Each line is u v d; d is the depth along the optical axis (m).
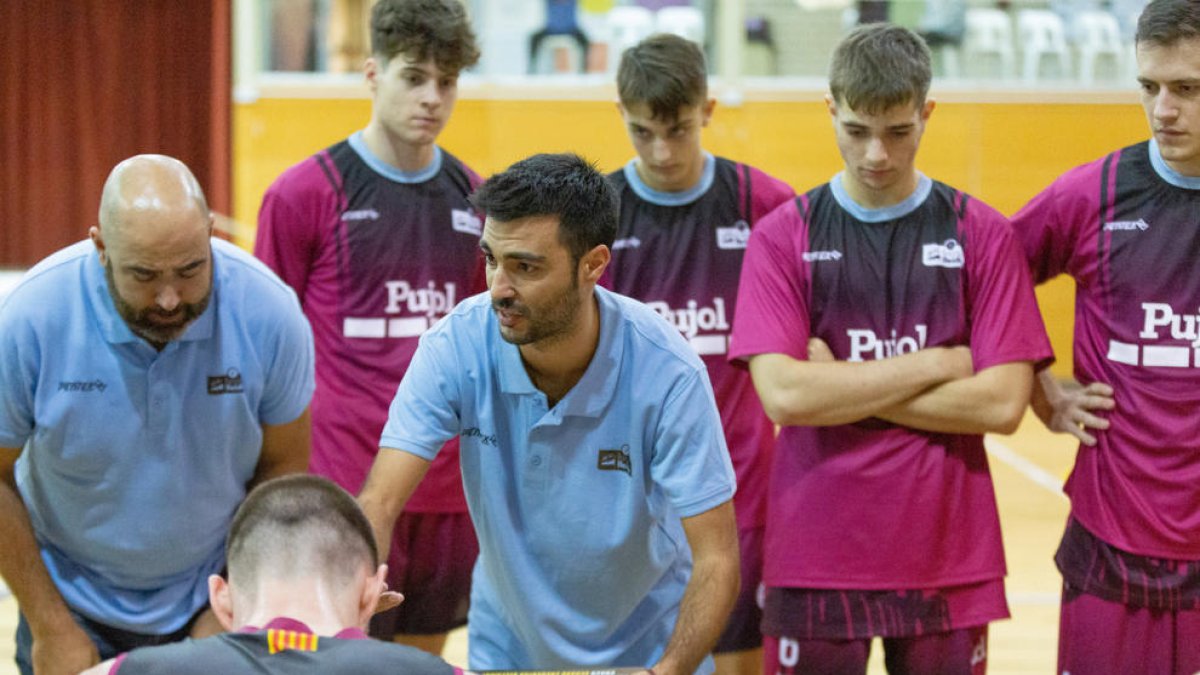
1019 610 10.86
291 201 7.56
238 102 19.67
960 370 6.41
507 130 19.61
